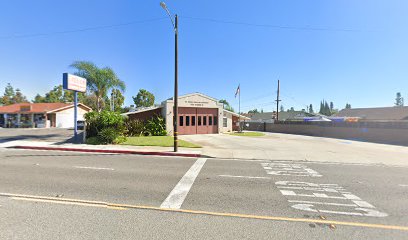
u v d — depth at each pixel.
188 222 4.05
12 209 4.46
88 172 7.80
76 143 15.77
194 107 26.75
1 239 3.33
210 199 5.27
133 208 4.64
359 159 11.59
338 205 5.04
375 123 22.66
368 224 4.10
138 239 3.42
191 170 8.44
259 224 4.03
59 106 40.47
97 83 25.91
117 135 16.23
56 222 3.93
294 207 4.88
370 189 6.32
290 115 63.53
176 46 12.95
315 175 7.98
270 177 7.55
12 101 70.25
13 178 6.86
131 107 65.69
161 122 24.31
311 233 3.73
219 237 3.54
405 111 39.44
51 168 8.39
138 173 7.78
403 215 4.52
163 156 11.80
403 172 8.76
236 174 7.90
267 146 16.16
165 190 5.89
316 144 18.23
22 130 30.77
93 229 3.70
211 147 14.99
